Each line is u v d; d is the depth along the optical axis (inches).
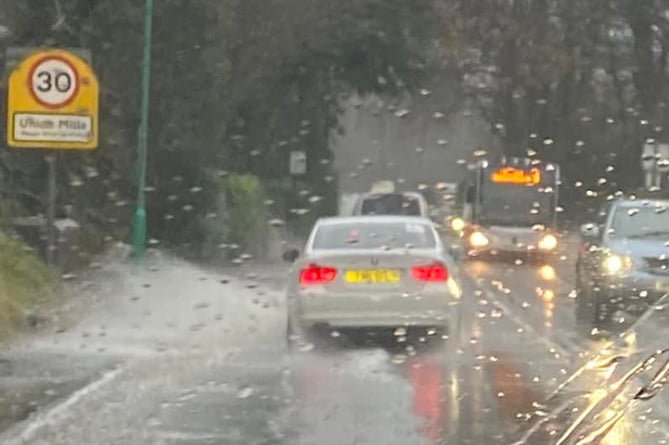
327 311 749.9
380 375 662.5
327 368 689.0
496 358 727.1
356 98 2374.5
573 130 2453.2
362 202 1889.8
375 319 749.3
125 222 1339.8
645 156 1872.5
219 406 566.6
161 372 672.4
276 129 2100.1
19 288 884.6
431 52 2294.5
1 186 1095.0
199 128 1517.0
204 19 1424.7
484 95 2482.8
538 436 334.6
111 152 1275.8
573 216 2112.5
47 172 1144.2
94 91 908.6
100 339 812.0
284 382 638.5
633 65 2522.1
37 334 820.6
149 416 542.0
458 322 773.9
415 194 1910.7
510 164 2025.1
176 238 1488.7
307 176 2181.3
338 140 2412.6
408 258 754.2
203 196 1515.7
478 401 571.8
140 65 1337.4
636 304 914.7
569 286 1321.4
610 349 418.6
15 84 900.6
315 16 1998.0
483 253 1990.7
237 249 1573.6
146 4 1256.2
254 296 1069.8
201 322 904.9
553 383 615.8
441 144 2436.0
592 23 2493.8
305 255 773.9
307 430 509.4
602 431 293.6
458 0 2336.4
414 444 478.9
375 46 2172.7
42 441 488.4
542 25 2463.1
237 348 776.9
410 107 2353.6
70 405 567.2
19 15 1165.7
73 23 1218.0
